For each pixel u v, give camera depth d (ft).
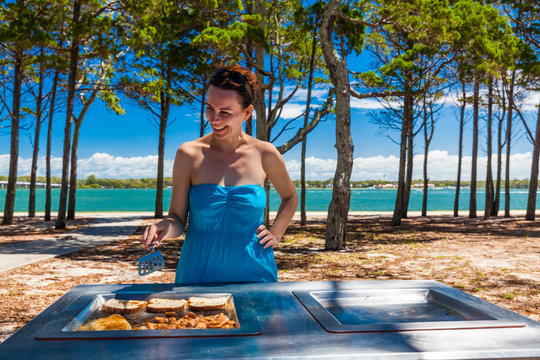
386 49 55.42
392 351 2.73
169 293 4.31
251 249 5.18
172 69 50.06
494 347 2.86
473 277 20.77
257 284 4.76
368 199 342.44
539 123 62.03
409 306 4.27
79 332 3.01
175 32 45.29
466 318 3.83
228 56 39.75
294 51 49.78
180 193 5.29
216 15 41.81
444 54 43.04
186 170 5.26
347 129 31.50
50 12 44.65
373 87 45.93
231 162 5.32
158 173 62.08
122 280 19.51
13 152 51.26
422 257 27.25
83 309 3.74
